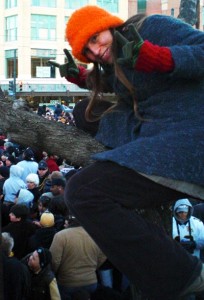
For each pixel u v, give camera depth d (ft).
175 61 5.64
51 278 12.91
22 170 24.41
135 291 7.47
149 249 6.01
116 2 158.51
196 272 6.08
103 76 7.32
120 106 7.22
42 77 157.28
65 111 81.10
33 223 16.71
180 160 5.93
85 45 6.41
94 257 13.92
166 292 6.02
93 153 7.82
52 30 159.02
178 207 15.06
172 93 6.26
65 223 16.20
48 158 30.68
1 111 8.23
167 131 6.16
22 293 12.44
